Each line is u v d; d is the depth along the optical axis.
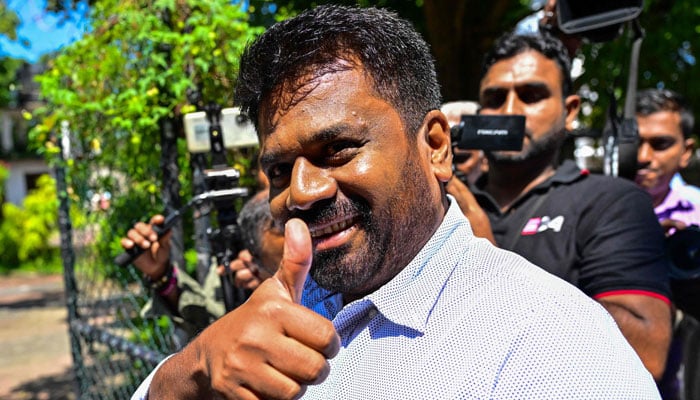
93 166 3.08
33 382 6.05
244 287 2.22
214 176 2.15
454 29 4.36
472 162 2.66
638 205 1.79
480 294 0.99
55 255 16.70
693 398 2.68
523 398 0.89
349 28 1.03
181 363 0.91
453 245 1.08
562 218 1.86
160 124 2.66
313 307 1.33
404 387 0.97
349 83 1.00
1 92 7.48
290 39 1.04
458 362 0.94
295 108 1.01
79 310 3.49
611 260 1.71
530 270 1.02
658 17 4.87
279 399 0.78
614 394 0.87
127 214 3.02
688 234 1.94
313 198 1.00
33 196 16.64
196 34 2.50
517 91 2.03
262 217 2.07
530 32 2.14
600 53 4.85
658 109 2.83
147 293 2.93
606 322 0.97
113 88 2.71
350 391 1.05
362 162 1.00
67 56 2.77
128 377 3.25
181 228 2.72
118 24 2.66
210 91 2.67
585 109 5.68
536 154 2.01
